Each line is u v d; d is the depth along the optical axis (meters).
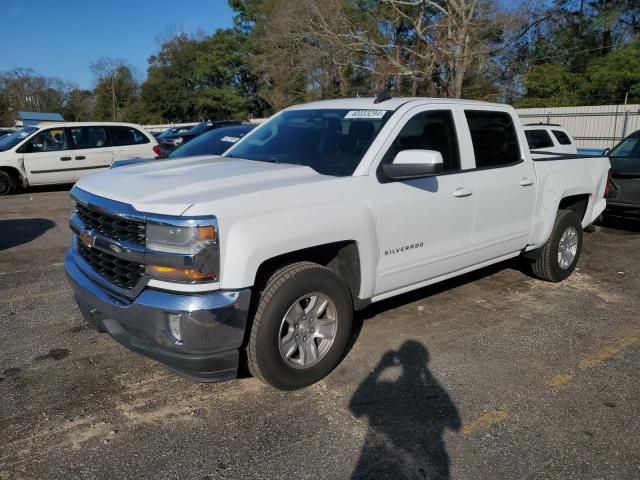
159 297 3.07
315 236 3.44
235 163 4.20
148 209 3.12
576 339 4.53
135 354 4.19
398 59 30.06
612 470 2.90
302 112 4.94
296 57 36.22
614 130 24.69
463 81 31.11
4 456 2.97
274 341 3.38
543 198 5.53
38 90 83.50
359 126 4.29
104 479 2.80
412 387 3.72
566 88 34.12
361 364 4.04
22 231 8.79
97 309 3.46
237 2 56.88
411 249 4.20
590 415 3.41
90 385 3.72
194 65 60.97
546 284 5.97
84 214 3.67
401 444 3.10
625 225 9.47
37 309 5.16
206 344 3.09
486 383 3.79
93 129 14.08
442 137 4.55
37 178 13.35
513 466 2.92
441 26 27.58
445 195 4.38
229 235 3.10
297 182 3.59
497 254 5.14
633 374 3.94
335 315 3.70
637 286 5.96
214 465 2.92
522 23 31.31
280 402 3.53
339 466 2.91
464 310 5.14
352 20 35.44
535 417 3.38
